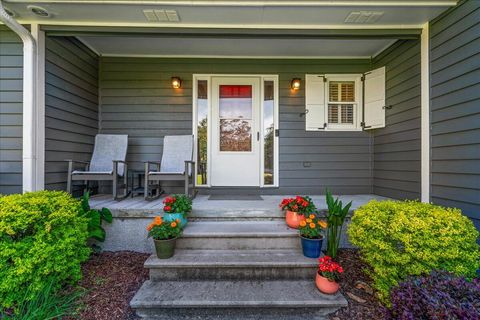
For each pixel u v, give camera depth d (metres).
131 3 2.38
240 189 3.94
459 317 1.11
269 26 2.80
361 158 3.97
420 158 2.89
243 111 3.99
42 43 2.79
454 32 2.40
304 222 2.24
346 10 2.49
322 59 3.95
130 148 3.90
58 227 1.97
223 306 1.77
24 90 2.68
